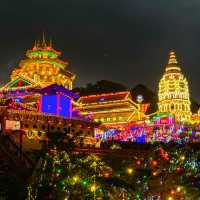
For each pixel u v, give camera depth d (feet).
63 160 84.33
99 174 88.84
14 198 70.49
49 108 215.72
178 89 425.28
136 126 310.86
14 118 181.88
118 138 267.18
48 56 383.24
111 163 121.80
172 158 110.83
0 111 179.83
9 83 294.05
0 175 72.49
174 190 104.47
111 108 388.78
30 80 295.07
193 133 290.35
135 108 381.19
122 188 92.38
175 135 285.84
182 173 107.45
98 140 207.72
